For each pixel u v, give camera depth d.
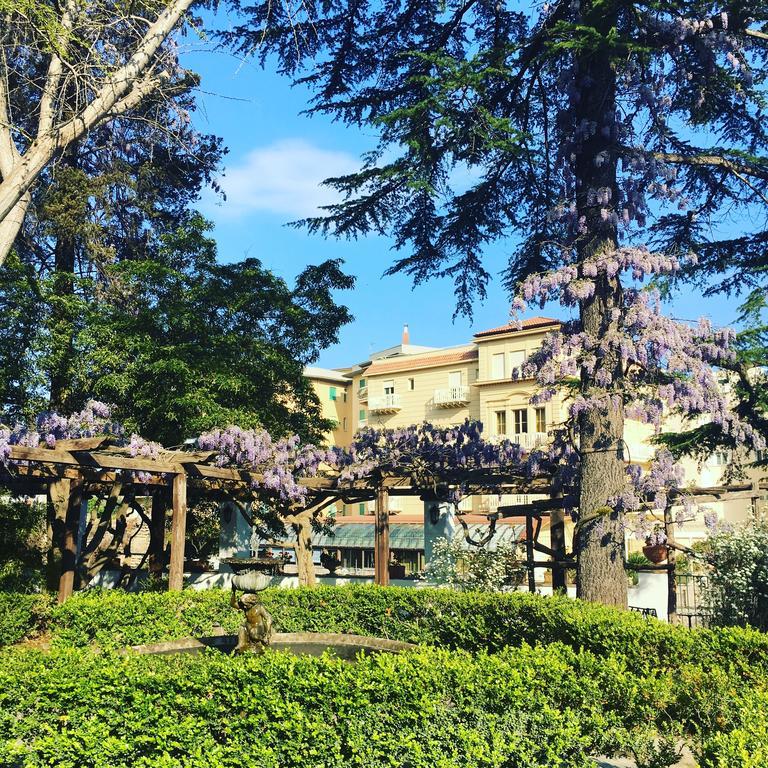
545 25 12.53
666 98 11.89
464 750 5.18
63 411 19.14
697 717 6.26
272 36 13.59
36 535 21.62
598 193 11.87
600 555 11.15
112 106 11.94
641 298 11.61
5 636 12.44
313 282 21.94
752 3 11.23
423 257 15.39
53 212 18.53
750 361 17.06
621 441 11.48
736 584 13.88
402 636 11.59
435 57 11.57
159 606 11.88
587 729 5.93
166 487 18.12
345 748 5.53
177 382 18.59
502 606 10.38
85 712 5.61
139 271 19.16
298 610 12.61
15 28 11.95
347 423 57.16
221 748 5.47
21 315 17.34
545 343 11.81
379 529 15.23
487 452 14.90
